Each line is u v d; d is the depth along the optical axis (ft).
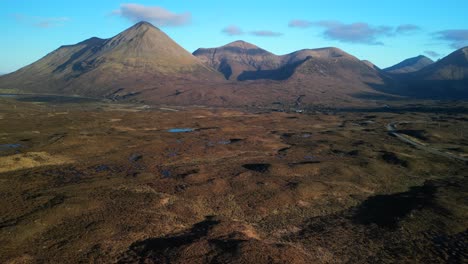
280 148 343.87
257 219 175.63
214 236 149.38
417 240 155.12
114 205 180.86
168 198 195.83
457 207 189.06
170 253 133.39
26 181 217.15
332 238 155.53
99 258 130.82
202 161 285.84
